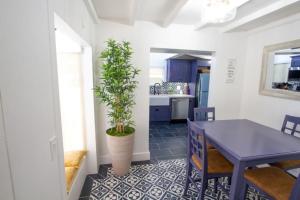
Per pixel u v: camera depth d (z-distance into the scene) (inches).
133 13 83.0
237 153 57.6
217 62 122.7
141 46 106.2
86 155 96.5
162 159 117.7
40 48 34.8
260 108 115.4
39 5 34.3
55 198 41.9
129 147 93.8
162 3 79.4
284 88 97.7
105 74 86.4
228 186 88.0
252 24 104.6
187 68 211.3
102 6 82.9
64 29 55.0
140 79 108.9
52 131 40.4
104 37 100.3
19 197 27.8
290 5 74.9
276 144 65.1
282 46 97.8
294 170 90.4
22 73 28.8
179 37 111.8
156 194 83.1
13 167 26.4
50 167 39.3
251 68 122.3
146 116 113.6
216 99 127.1
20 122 28.3
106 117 107.2
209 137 73.3
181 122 207.5
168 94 217.5
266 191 57.6
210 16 66.2
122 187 88.0
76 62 90.4
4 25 24.6
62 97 92.1
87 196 81.4
